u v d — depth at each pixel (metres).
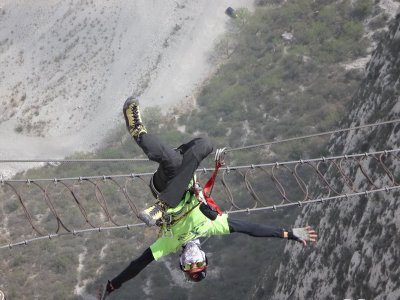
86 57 107.94
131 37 107.94
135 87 100.62
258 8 106.00
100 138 94.38
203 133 85.50
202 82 97.94
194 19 107.12
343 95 81.25
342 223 37.62
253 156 75.19
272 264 49.16
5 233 70.25
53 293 60.81
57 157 92.38
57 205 72.06
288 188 67.19
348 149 42.09
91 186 74.38
